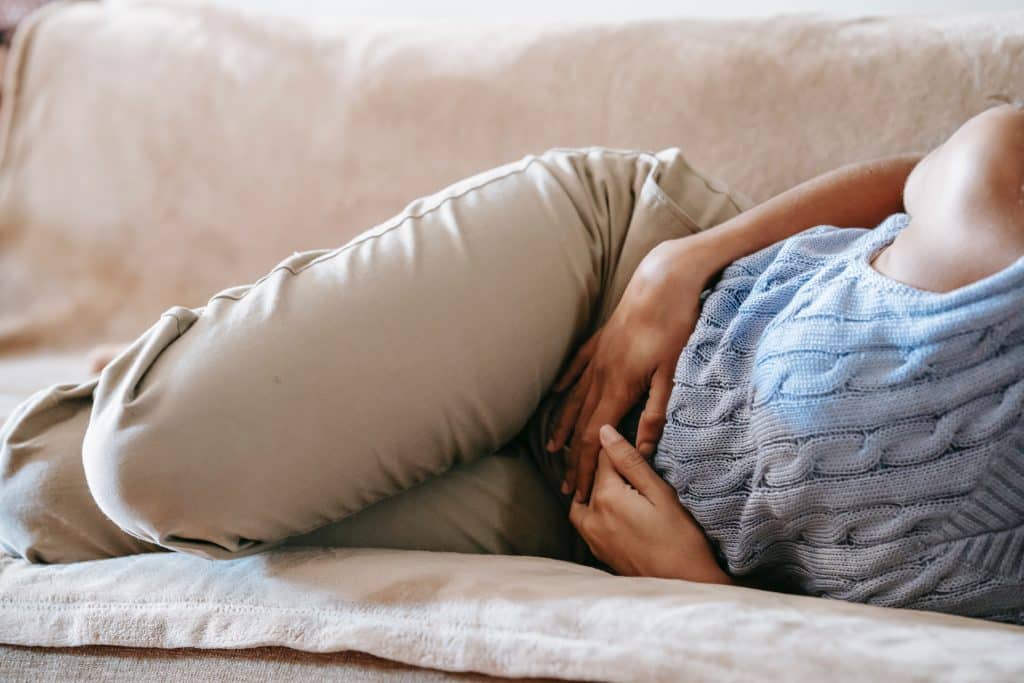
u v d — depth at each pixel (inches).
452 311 25.8
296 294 25.1
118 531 27.4
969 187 22.5
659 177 30.9
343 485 24.9
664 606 21.4
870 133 38.7
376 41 47.8
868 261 24.0
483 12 55.5
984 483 21.3
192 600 24.1
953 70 37.5
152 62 50.6
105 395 24.0
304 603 23.4
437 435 26.1
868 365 22.0
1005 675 18.1
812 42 40.3
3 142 52.4
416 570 23.9
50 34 52.8
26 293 51.0
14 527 26.8
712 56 41.4
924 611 22.4
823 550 23.4
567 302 28.2
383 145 46.5
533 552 30.2
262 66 48.9
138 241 50.5
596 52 43.3
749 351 25.1
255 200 48.7
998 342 21.0
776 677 19.1
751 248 28.5
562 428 29.8
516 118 44.2
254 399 23.3
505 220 27.7
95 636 24.1
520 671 20.8
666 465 26.3
